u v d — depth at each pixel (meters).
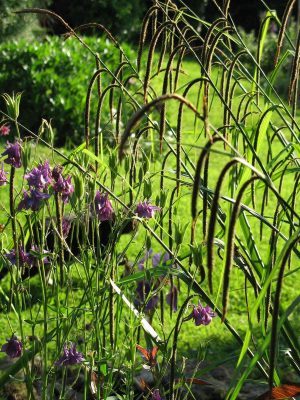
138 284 2.83
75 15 20.42
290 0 2.73
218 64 2.96
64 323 2.59
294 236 1.85
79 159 2.74
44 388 2.57
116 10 20.28
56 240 2.61
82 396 3.54
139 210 2.65
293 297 5.86
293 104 2.77
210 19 22.67
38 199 2.51
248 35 19.28
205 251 2.59
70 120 10.81
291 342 2.64
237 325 5.25
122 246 6.62
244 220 2.63
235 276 6.17
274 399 2.44
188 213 7.70
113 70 11.71
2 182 2.61
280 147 10.86
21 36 15.21
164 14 2.79
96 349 2.76
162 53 2.88
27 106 11.01
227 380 3.97
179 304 5.41
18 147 2.56
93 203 2.56
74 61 11.30
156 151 9.83
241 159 1.72
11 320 5.01
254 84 2.83
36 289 5.43
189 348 4.73
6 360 4.01
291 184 9.54
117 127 2.79
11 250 2.85
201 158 1.74
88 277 2.61
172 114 12.38
